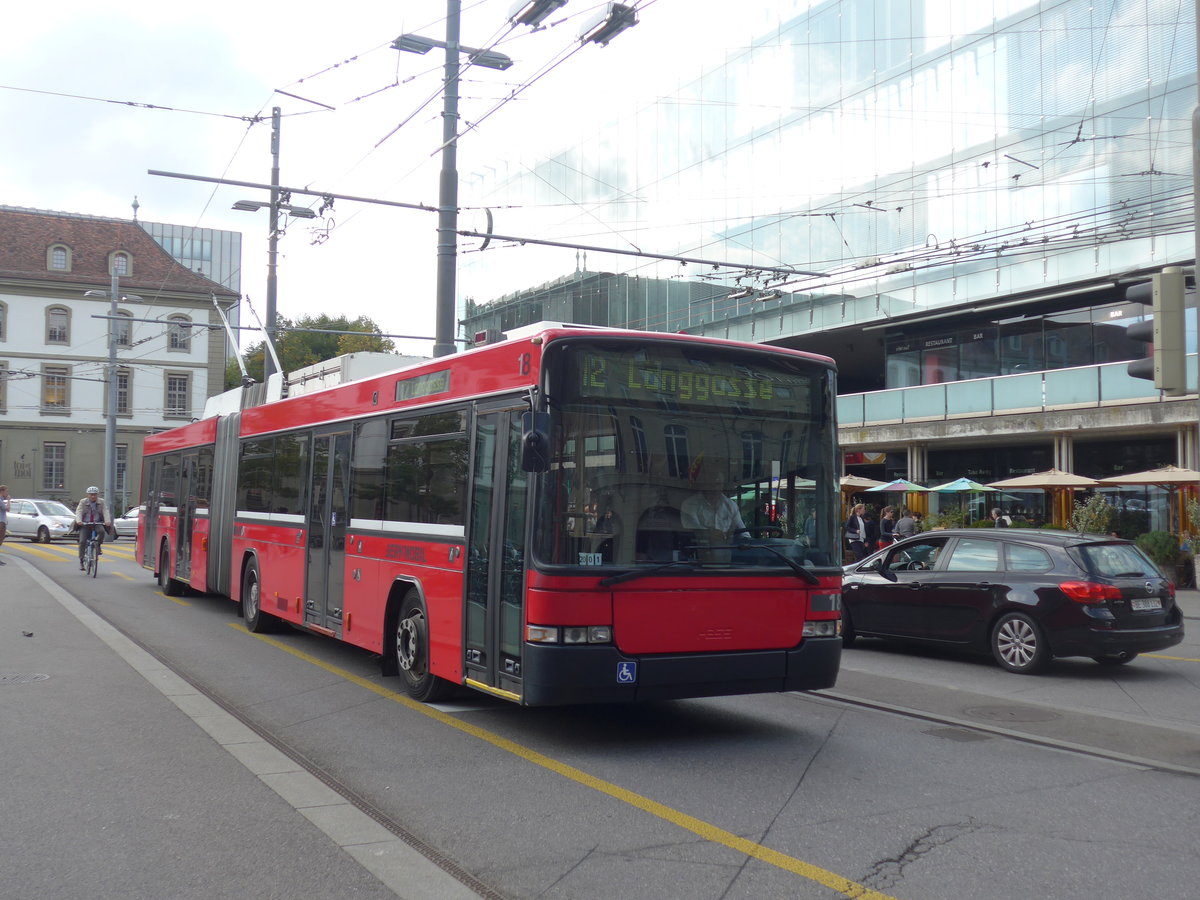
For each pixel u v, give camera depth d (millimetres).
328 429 11445
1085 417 26062
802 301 34031
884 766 7062
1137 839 5488
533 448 7004
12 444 62906
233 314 68438
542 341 7312
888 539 27484
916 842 5402
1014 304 28672
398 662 9430
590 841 5375
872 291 32031
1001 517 26594
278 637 13227
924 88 30859
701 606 7434
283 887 4680
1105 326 27141
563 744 7625
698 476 7598
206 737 7594
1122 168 26281
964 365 30578
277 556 12766
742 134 36312
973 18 29656
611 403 7391
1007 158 28703
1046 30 27922
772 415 7957
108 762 6871
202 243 116000
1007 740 7930
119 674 10164
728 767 6988
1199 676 11469
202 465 16812
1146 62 25922
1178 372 8188
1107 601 11109
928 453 32156
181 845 5246
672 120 38969
